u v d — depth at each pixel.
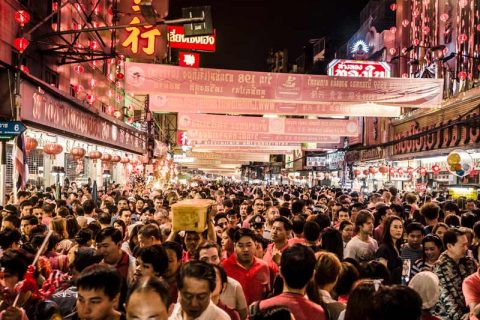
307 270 4.36
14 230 6.82
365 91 15.27
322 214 9.23
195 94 14.58
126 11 19.23
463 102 21.73
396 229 7.50
